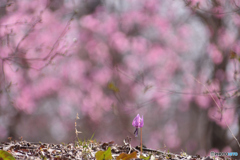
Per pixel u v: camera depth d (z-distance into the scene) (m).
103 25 14.87
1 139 12.77
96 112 14.08
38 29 10.70
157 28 15.02
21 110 12.62
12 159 2.62
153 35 15.24
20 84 12.42
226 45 12.27
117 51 14.97
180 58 15.16
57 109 14.52
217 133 11.65
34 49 8.88
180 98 14.66
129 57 15.00
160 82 14.86
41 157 3.07
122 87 14.58
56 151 3.29
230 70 11.59
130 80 14.46
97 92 14.38
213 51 12.45
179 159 3.47
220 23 12.51
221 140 11.63
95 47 14.67
